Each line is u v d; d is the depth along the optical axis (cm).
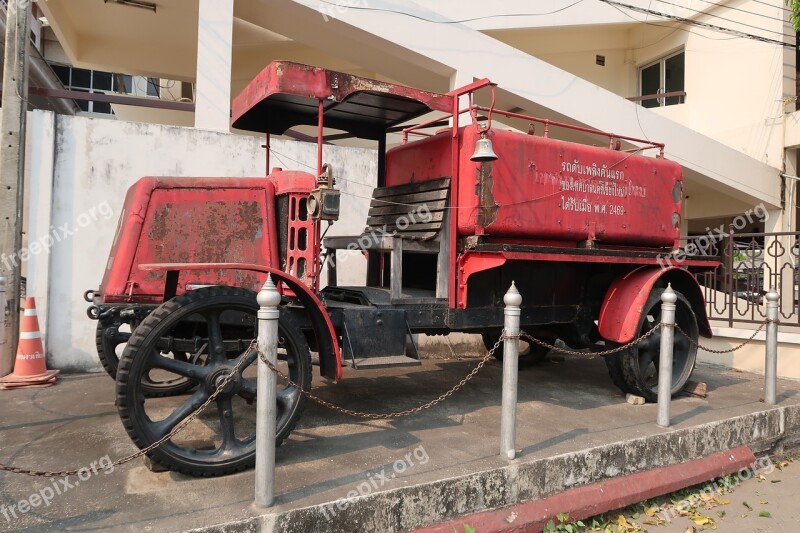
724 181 993
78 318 579
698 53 1173
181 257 394
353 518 292
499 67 834
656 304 527
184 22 1027
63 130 571
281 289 398
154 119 1277
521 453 369
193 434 391
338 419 441
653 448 416
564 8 1160
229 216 402
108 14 991
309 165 675
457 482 324
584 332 545
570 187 478
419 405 490
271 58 1207
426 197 468
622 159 514
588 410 488
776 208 1040
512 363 359
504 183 441
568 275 533
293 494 296
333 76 392
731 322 725
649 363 536
